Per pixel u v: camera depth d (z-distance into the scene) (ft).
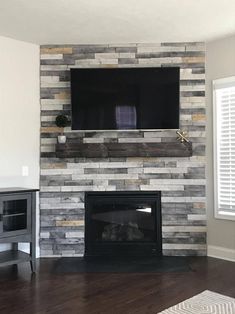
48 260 12.77
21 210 11.59
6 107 12.58
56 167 13.26
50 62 13.33
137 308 8.51
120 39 12.86
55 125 13.28
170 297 9.18
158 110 12.85
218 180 12.92
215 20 11.12
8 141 12.62
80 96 12.85
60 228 13.25
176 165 13.17
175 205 13.16
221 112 12.92
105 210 13.38
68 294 9.46
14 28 11.68
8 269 11.72
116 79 12.84
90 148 12.87
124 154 12.87
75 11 10.30
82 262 12.43
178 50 13.24
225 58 12.70
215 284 10.12
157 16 10.75
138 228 13.37
